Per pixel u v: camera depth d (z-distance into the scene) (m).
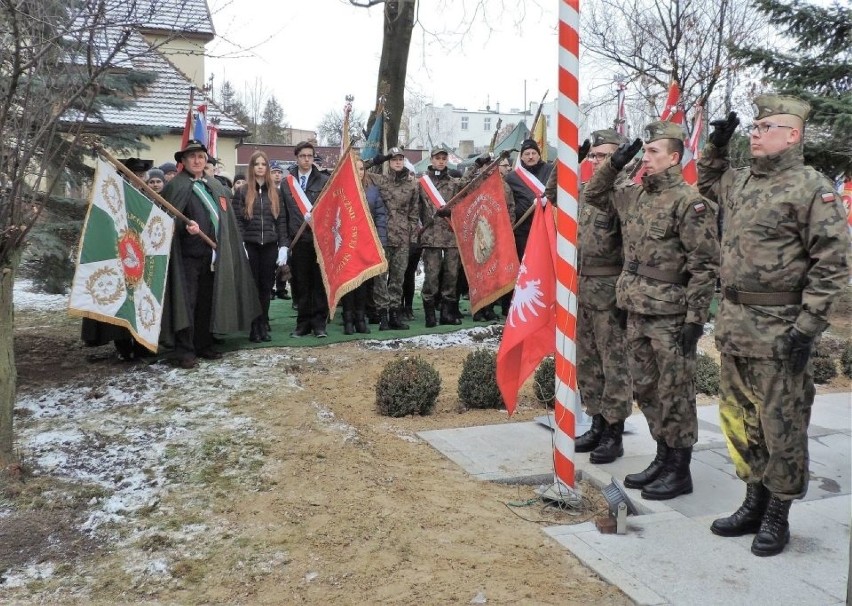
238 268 8.61
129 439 5.97
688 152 7.75
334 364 8.51
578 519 4.65
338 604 3.65
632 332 5.00
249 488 5.04
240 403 6.89
